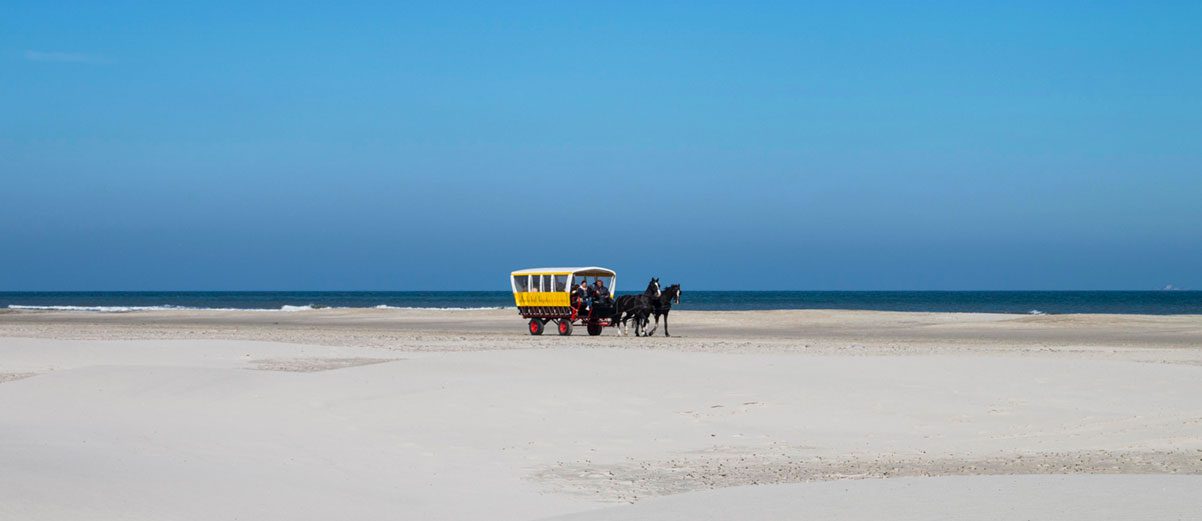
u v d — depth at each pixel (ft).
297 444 56.59
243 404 71.00
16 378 92.02
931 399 71.05
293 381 78.79
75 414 67.56
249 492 41.86
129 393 75.51
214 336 157.58
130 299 644.27
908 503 35.42
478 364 85.51
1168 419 63.26
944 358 90.17
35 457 46.19
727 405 70.03
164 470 45.42
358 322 219.82
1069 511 32.94
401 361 88.02
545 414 67.21
